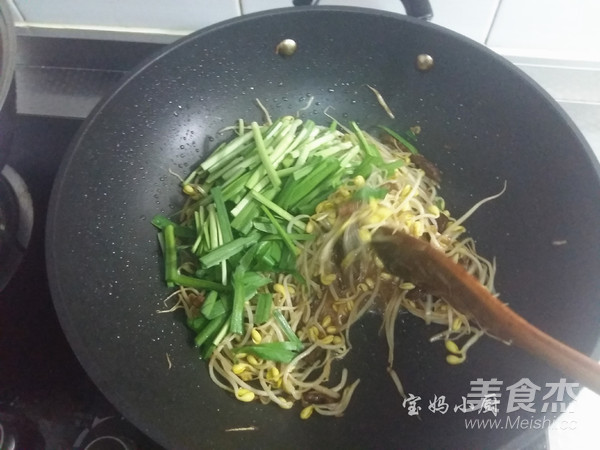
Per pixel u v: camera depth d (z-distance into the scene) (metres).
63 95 0.29
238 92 0.27
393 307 0.26
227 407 0.23
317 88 0.28
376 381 0.25
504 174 0.26
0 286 0.24
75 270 0.21
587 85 0.28
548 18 0.25
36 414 0.22
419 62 0.25
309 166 0.27
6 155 0.21
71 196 0.22
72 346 0.19
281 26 0.24
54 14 0.27
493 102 0.25
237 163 0.28
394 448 0.21
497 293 0.25
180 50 0.24
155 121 0.26
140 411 0.20
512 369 0.21
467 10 0.25
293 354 0.25
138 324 0.23
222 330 0.24
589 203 0.21
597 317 0.19
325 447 0.22
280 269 0.26
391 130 0.29
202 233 0.26
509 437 0.18
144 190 0.26
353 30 0.25
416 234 0.26
